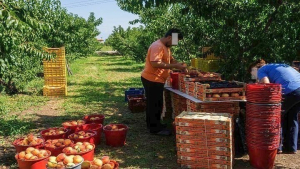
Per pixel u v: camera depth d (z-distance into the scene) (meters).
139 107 9.05
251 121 4.68
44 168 4.66
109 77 20.19
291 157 5.24
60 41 15.82
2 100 11.41
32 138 5.33
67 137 6.06
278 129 4.61
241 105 5.74
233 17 6.94
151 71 6.54
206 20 7.75
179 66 6.34
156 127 6.75
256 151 4.68
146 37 18.14
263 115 4.54
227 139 4.57
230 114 4.96
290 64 6.79
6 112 9.28
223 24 7.48
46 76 12.66
